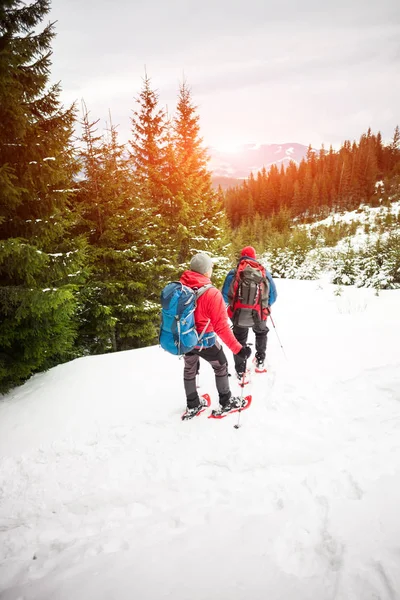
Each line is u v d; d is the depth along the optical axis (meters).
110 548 1.95
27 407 4.21
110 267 8.35
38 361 5.32
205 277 3.10
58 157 5.28
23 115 4.48
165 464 2.77
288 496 2.12
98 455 3.06
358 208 60.59
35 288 4.81
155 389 4.20
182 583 1.58
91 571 1.74
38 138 4.86
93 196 8.03
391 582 1.42
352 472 2.22
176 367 4.76
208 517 2.06
